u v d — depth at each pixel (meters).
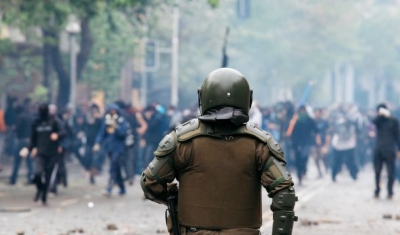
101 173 56.78
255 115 50.44
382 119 41.06
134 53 78.38
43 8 51.03
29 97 65.50
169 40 110.12
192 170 11.82
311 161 86.19
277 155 11.77
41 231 27.00
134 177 52.59
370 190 47.28
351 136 54.69
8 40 59.59
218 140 11.80
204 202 11.76
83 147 59.50
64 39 81.56
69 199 38.34
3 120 56.31
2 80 73.44
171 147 11.84
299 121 50.53
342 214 33.34
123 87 108.25
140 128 54.12
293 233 26.94
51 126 35.41
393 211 34.97
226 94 11.80
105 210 33.69
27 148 35.44
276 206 11.69
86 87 89.19
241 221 11.75
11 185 46.22
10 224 28.75
